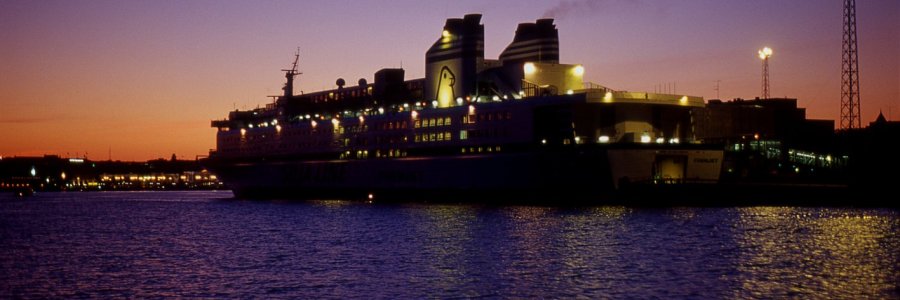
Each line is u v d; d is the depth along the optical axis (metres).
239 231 107.25
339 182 166.38
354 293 62.41
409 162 150.50
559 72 139.50
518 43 145.88
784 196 120.19
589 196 124.75
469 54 146.25
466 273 70.00
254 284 66.19
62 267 75.62
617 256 77.62
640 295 60.94
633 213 113.19
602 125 125.81
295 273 70.94
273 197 186.12
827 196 119.38
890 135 173.62
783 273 68.38
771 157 188.00
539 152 128.88
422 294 61.94
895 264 71.94
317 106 179.88
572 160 124.56
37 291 64.31
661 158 124.25
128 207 180.75
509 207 131.50
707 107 192.00
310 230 105.50
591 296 60.84
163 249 88.44
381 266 74.06
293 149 177.88
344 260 77.94
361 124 160.88
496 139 136.00
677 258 76.06
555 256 78.12
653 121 127.56
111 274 71.50
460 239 91.44
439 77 150.38
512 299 60.19
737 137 187.62
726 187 119.75
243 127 196.88
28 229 116.50
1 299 61.56
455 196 143.62
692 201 119.31
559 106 126.69
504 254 79.88
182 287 65.38
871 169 169.88
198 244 92.75
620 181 121.19
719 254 77.94
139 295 62.56
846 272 68.56
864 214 108.75
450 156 142.88
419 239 92.31
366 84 175.00
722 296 60.38
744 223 99.75
